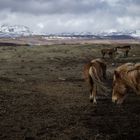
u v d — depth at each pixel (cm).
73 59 5216
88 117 1454
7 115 1481
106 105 1678
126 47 5547
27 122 1377
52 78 2912
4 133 1239
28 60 5012
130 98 1795
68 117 1456
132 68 1522
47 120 1407
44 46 7956
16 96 1897
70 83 2506
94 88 1725
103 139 1165
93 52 6350
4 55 5797
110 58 5288
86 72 1728
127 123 1348
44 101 1781
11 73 3344
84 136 1198
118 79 1558
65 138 1182
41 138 1184
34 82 2566
